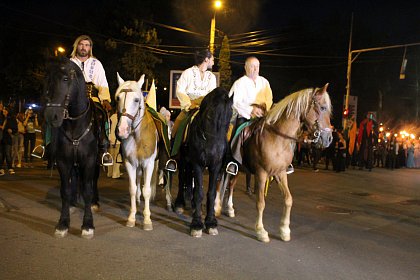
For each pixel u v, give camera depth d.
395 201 12.19
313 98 6.46
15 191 9.61
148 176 7.17
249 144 6.99
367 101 41.59
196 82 8.02
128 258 5.61
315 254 6.28
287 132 6.59
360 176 18.69
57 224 6.40
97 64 7.72
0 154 12.58
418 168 25.84
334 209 10.21
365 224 8.70
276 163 6.66
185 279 5.02
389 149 23.94
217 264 5.59
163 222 7.58
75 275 4.95
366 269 5.75
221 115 6.59
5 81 36.03
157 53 32.44
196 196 6.91
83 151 6.28
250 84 7.82
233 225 7.70
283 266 5.67
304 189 13.46
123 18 29.09
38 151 6.91
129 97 6.45
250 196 11.11
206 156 6.74
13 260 5.29
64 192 6.32
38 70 32.41
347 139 22.19
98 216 7.73
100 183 11.69
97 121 6.64
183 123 7.43
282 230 6.90
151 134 7.12
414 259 6.36
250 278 5.18
